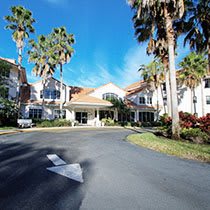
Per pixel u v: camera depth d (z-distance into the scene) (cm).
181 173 548
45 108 3005
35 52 2767
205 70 3119
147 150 884
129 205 346
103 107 2977
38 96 3077
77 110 3147
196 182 476
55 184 437
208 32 1627
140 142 1073
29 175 494
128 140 1207
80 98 2922
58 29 2753
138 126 3064
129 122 3127
